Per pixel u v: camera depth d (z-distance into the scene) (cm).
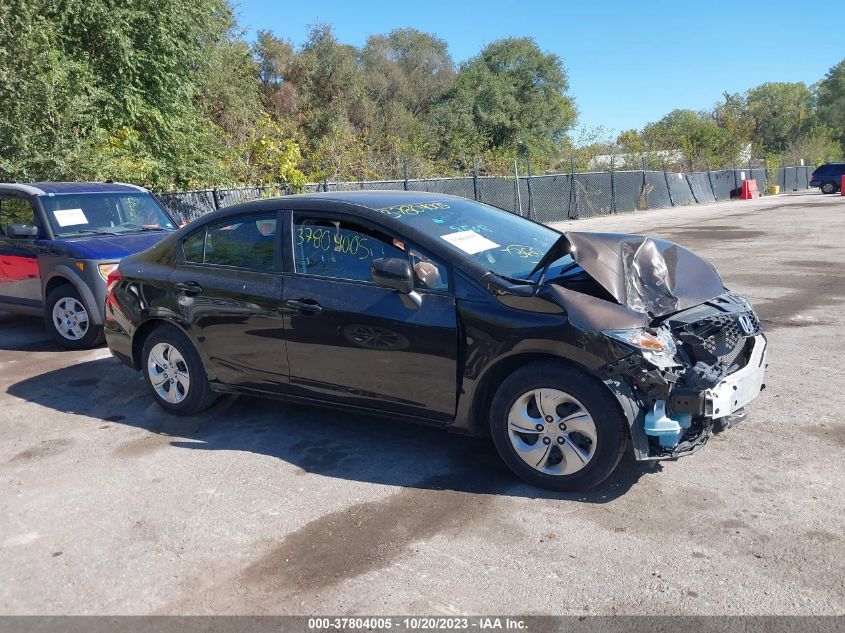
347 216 451
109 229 828
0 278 830
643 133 3953
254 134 1828
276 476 431
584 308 366
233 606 306
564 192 2406
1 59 1068
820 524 342
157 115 1393
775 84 8425
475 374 396
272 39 3350
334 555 341
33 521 390
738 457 419
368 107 3528
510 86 3972
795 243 1406
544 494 388
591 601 295
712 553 324
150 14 1378
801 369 582
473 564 326
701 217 2281
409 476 421
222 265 503
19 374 684
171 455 471
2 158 1074
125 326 555
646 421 358
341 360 443
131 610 308
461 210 490
